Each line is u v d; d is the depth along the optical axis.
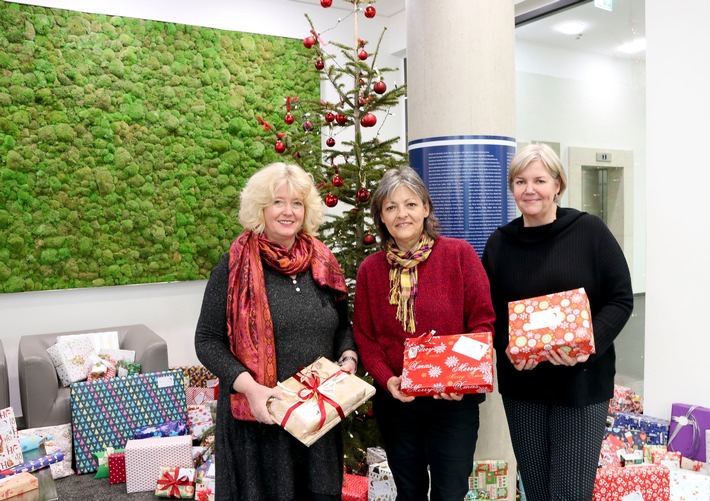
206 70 4.83
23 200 4.24
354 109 3.11
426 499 1.93
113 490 3.29
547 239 1.87
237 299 1.73
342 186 2.90
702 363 3.01
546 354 1.74
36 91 4.24
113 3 4.49
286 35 5.22
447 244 1.88
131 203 4.58
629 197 4.17
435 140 2.60
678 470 2.51
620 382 4.30
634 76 4.03
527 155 1.84
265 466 1.73
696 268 3.01
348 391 1.66
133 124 4.57
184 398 3.82
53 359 3.92
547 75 4.61
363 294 1.94
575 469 1.80
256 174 1.81
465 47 2.54
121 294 4.69
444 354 1.75
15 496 3.05
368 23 5.71
